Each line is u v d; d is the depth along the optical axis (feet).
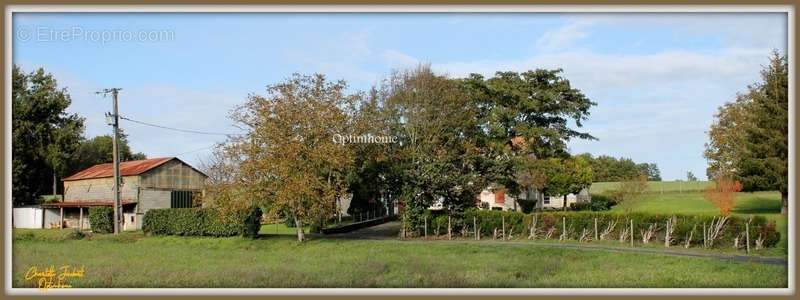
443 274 77.41
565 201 214.07
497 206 247.09
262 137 126.00
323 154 124.57
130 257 106.01
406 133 155.33
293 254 108.99
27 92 239.91
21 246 129.70
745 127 169.78
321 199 125.49
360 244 119.96
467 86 172.65
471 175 143.02
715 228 101.81
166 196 200.54
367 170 149.69
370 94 157.69
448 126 157.58
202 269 85.87
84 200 214.90
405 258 97.25
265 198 127.24
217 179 209.67
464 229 136.77
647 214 112.98
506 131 175.73
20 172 230.68
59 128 246.27
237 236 137.90
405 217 140.97
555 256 96.37
